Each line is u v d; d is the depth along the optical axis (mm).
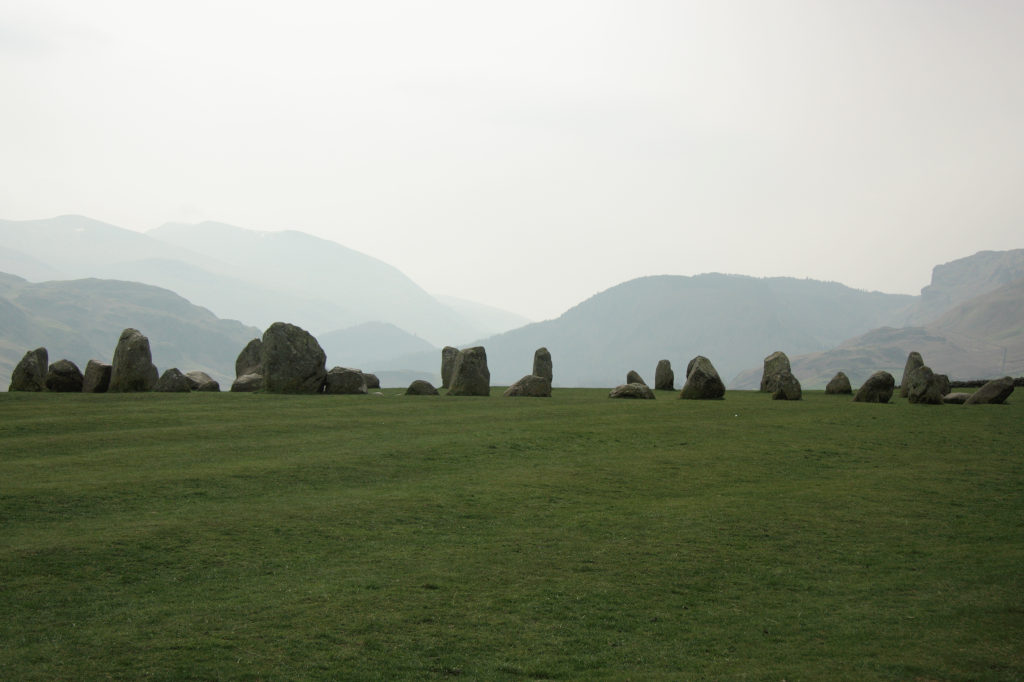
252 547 18047
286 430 31922
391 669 12961
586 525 20500
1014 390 52750
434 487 23578
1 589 15320
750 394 52531
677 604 15938
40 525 18969
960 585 17016
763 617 15453
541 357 58562
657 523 20781
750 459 28250
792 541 19672
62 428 31281
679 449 29797
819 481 25484
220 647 13398
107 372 47062
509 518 20891
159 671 12523
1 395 43031
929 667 13445
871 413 38906
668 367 61500
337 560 17516
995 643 14344
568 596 16078
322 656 13242
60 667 12516
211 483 23047
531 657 13578
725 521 21062
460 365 49969
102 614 14516
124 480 22969
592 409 40156
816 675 13148
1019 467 27344
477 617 14953
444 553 18203
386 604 15305
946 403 44688
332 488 23172
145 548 17656
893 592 16719
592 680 12883
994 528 20844
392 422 34531
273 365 47062
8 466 24609
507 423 34531
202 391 49312
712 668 13367
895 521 21328
